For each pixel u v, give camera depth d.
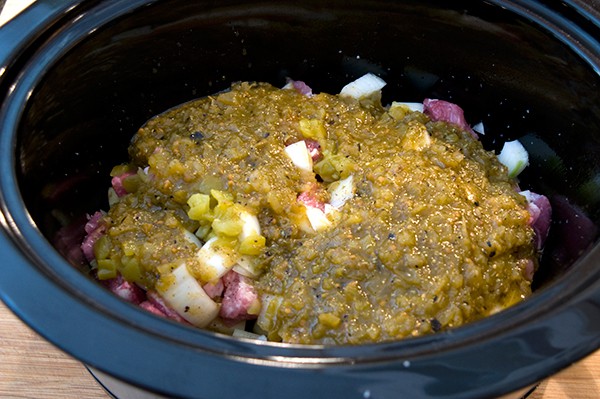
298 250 0.43
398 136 0.47
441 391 0.33
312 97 0.49
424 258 0.42
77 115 0.46
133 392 0.39
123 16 0.45
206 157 0.45
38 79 0.42
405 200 0.43
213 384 0.33
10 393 0.42
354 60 0.51
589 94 0.44
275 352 0.33
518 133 0.49
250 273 0.44
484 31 0.47
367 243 0.42
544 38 0.45
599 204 0.44
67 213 0.45
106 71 0.46
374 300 0.41
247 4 0.48
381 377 0.33
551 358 0.33
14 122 0.41
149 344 0.33
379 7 0.48
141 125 0.50
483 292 0.42
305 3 0.48
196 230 0.45
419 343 0.34
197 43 0.49
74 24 0.44
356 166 0.46
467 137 0.49
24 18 0.44
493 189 0.46
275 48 0.50
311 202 0.45
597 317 0.34
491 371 0.33
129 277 0.43
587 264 0.36
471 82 0.50
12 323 0.44
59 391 0.43
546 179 0.48
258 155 0.46
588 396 0.43
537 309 0.35
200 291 0.43
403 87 0.52
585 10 0.45
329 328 0.41
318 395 0.33
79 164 0.47
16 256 0.36
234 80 0.51
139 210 0.45
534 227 0.47
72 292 0.35
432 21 0.48
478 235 0.43
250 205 0.44
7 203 0.38
